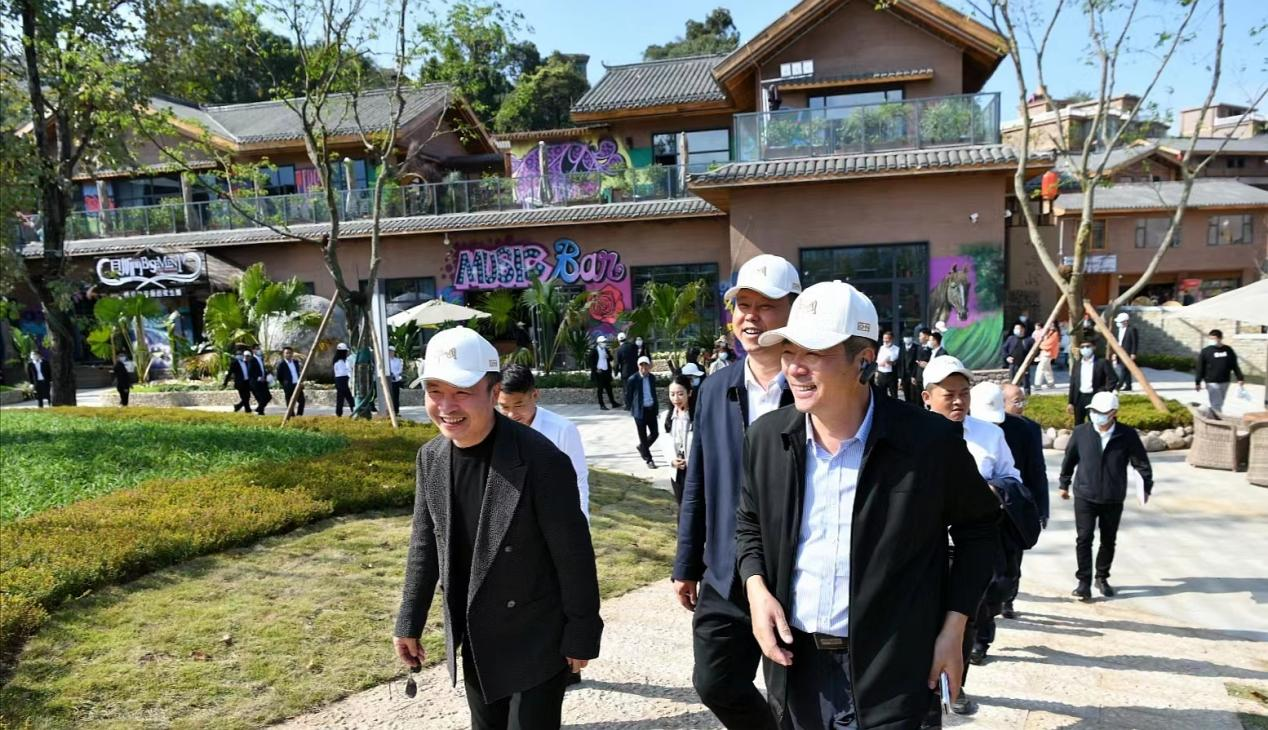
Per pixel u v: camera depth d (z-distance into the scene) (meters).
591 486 9.25
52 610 4.65
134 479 8.09
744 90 22.08
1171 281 34.94
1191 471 10.02
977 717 3.74
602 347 17.61
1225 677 4.30
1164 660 4.60
